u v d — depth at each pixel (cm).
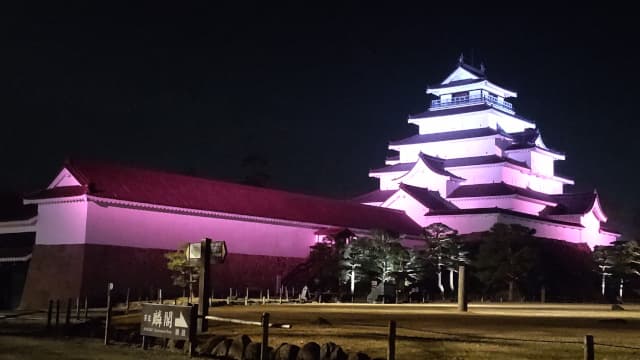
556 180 12550
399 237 8456
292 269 8512
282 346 2519
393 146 12275
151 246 7388
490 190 10781
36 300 7194
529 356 2523
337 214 9306
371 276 7862
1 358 2633
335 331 3228
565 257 10094
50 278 7138
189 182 8162
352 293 7644
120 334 3247
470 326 3638
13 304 7650
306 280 8144
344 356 2406
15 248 7819
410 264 8019
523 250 8356
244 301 6384
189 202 7750
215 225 7931
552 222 10850
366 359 2384
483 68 12119
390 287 7588
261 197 8719
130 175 7638
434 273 8588
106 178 7344
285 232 8581
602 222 12581
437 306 6134
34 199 7356
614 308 5975
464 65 12112
